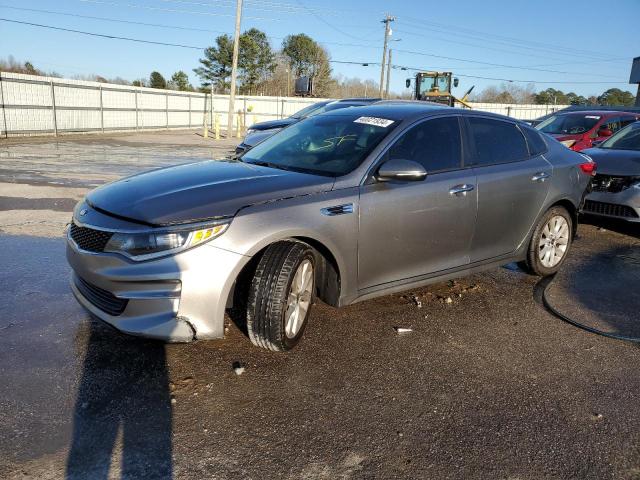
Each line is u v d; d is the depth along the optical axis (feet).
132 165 44.32
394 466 8.13
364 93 288.30
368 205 11.84
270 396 9.87
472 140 14.69
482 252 14.83
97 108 86.28
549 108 150.51
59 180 33.78
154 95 102.94
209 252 9.78
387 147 12.71
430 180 13.14
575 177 17.20
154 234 9.65
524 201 15.52
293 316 11.06
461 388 10.47
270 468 7.97
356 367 11.10
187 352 11.30
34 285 14.73
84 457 7.98
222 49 193.26
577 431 9.21
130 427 8.77
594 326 13.70
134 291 9.77
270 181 11.46
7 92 67.10
